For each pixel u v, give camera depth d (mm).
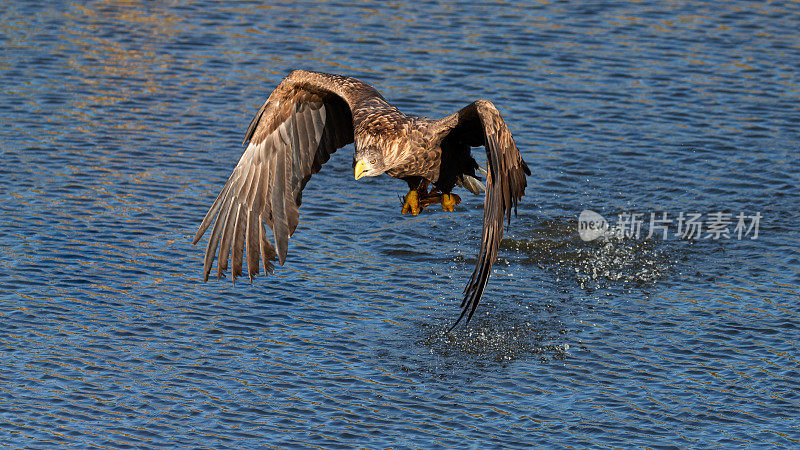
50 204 17016
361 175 8531
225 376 13023
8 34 23359
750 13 24234
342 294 14906
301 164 9000
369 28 23656
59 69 21797
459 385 12891
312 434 11898
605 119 19812
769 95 20594
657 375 13031
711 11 24375
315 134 9102
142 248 15891
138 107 20375
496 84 21031
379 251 16094
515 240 16484
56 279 15031
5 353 13352
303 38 23203
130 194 17406
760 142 19000
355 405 12461
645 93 20719
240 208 8609
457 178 9086
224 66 22016
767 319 14195
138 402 12484
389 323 14250
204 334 13891
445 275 15500
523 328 14164
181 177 17984
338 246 16172
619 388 12781
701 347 13609
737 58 22078
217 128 19625
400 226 16781
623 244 16281
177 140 19203
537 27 23594
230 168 18312
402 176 8945
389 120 8727
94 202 17125
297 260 15703
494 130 8172
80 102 20500
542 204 17438
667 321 14273
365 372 13148
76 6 25047
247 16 24438
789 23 23703
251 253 8539
